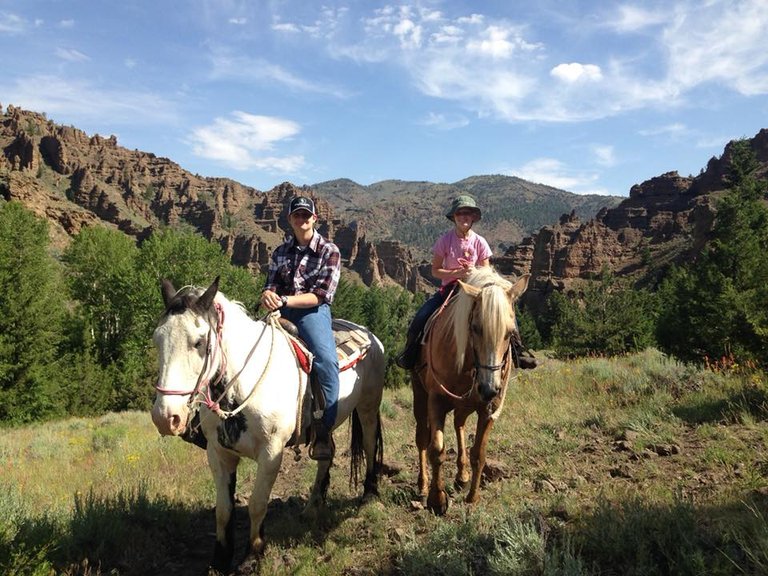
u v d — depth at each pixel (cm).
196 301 369
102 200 18025
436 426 501
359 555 452
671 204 16450
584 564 362
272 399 424
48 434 1455
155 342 364
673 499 429
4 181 9775
